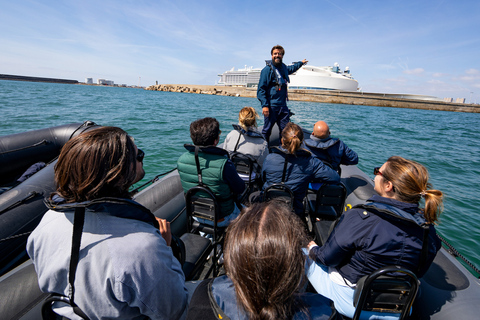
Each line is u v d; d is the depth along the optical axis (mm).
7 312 1257
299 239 640
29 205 2174
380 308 1262
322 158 2777
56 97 22609
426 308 1628
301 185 2209
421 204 3766
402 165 1206
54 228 830
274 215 666
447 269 1789
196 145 1858
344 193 2281
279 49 3869
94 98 24859
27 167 3309
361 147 9133
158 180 2926
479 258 3197
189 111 17625
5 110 12000
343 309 1435
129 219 875
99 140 797
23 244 2047
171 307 914
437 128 16953
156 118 12719
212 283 748
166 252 917
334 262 1388
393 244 1176
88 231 808
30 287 1386
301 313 629
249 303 603
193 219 2127
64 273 808
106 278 773
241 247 617
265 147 2998
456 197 4988
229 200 1990
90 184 773
